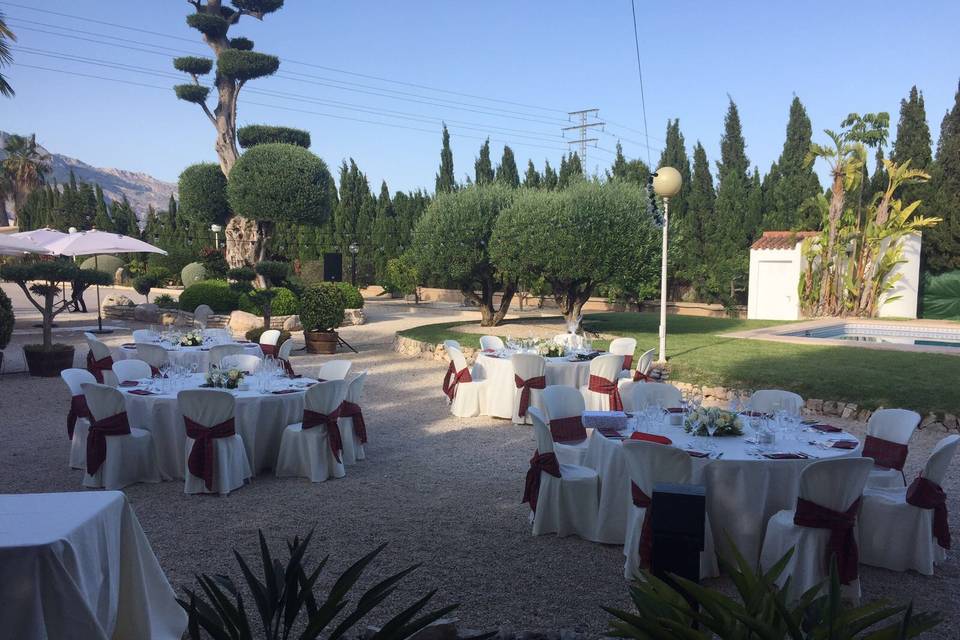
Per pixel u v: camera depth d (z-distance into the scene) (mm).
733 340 16234
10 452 7871
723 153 32156
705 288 28438
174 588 4477
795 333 18891
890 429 5918
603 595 4500
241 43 27359
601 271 16406
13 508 3316
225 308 22359
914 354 13750
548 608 4301
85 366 14016
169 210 42281
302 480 7008
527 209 16812
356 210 39594
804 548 4473
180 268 35250
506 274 18109
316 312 16453
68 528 3051
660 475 4664
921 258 25625
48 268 12672
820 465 4363
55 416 9711
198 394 6355
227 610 2799
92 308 26703
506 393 9945
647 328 19281
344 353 16562
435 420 9961
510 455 8078
